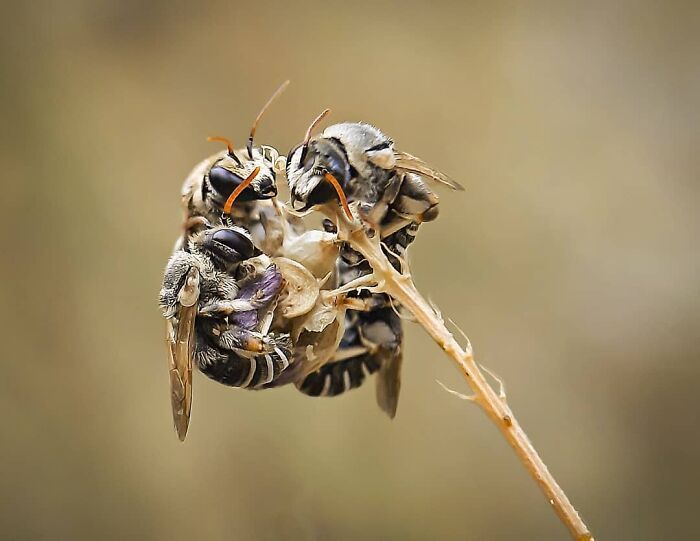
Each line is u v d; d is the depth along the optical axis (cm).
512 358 26
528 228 27
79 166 28
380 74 30
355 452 25
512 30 31
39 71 29
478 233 27
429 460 25
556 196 28
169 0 31
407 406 26
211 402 26
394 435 25
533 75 30
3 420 25
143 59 30
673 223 27
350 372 14
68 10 30
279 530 25
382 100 30
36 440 25
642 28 31
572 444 26
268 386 14
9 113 28
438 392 26
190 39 31
